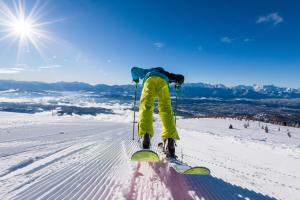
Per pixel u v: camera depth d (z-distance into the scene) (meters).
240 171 6.11
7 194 3.18
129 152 6.95
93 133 13.54
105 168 4.74
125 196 3.15
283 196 4.20
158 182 3.76
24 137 10.47
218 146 11.96
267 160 8.80
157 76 4.77
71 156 6.06
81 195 3.18
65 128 17.09
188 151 8.84
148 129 4.36
